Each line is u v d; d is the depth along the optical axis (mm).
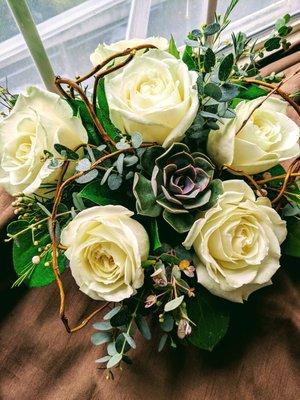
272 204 294
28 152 283
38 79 514
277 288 350
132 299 290
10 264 386
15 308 378
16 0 364
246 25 578
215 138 277
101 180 280
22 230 298
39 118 271
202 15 529
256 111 287
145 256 261
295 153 283
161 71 263
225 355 331
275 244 271
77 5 477
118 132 301
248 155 272
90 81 512
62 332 359
